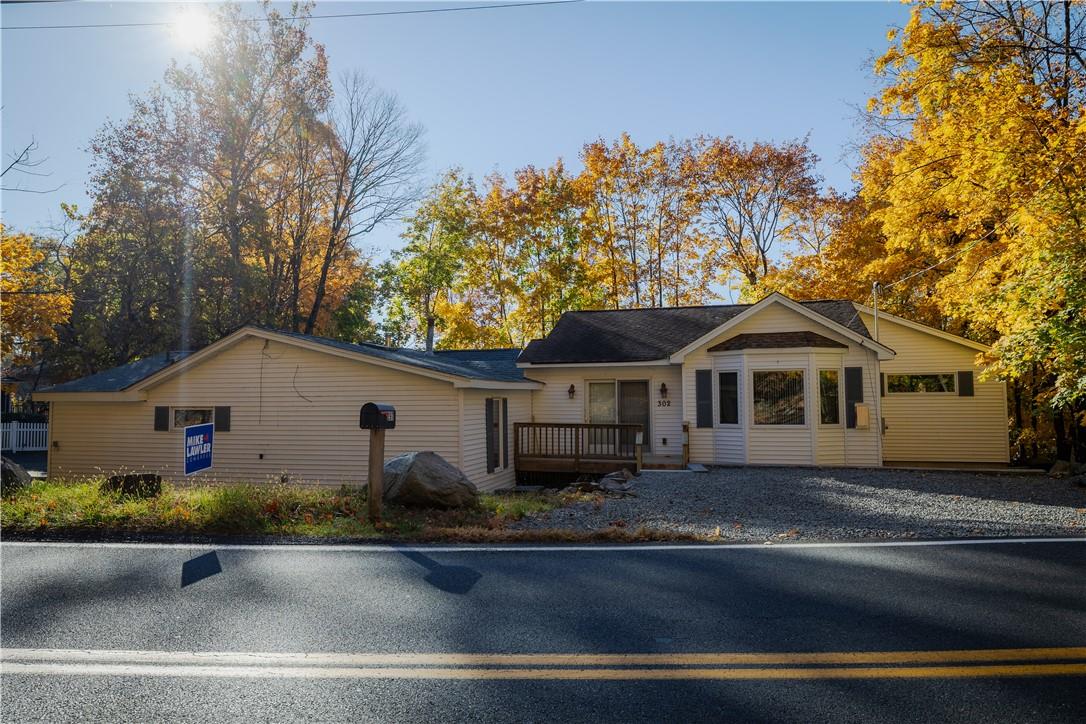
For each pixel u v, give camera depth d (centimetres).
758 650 403
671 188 3284
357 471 1409
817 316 1592
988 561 618
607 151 3288
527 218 3306
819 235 3175
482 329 3431
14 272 1752
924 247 1745
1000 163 1299
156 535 725
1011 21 1452
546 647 408
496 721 318
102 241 2639
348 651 402
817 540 717
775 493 1095
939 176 1546
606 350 1858
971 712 325
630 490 1129
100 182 2583
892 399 1912
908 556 639
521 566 601
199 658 391
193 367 1519
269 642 416
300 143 2934
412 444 1389
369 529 749
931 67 1441
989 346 1825
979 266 1500
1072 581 548
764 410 1587
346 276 3538
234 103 2719
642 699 340
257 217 2692
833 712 326
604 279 3319
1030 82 1402
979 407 1844
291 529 748
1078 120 1238
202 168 2659
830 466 1544
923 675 367
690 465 1585
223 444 1488
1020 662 383
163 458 1530
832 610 475
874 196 2273
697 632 433
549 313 3300
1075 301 1095
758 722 316
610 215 3353
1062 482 1236
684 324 1980
